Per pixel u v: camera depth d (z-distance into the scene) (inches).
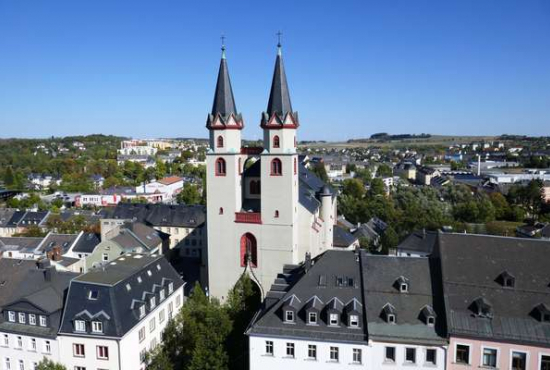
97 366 2132.1
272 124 2800.2
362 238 4594.0
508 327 1718.8
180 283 2795.3
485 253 1967.3
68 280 2495.1
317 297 1945.1
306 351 1862.7
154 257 2778.1
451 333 1729.8
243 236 2942.9
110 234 4276.6
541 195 7450.8
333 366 1840.6
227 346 2012.8
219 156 2908.5
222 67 2891.2
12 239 4542.3
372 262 2041.1
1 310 2288.4
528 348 1675.7
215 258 3002.0
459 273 1915.6
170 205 5275.6
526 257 1923.0
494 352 1713.8
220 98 2886.3
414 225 5329.7
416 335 1776.6
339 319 1872.5
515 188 7662.4
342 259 2092.8
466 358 1745.8
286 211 2847.0
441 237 2065.7
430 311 1815.9
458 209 6323.8
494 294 1824.6
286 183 2827.3
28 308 2190.0
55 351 2159.2
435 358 1764.3
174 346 2271.2
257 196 3078.2
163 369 2114.9
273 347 1889.8
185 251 5034.5
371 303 1897.1
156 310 2466.8
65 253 4232.3
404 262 2020.2
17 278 2578.7
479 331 1721.2
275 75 2812.5
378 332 1801.2
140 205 5369.1
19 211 6304.1
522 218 6737.2
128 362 2166.6
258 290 2945.4
